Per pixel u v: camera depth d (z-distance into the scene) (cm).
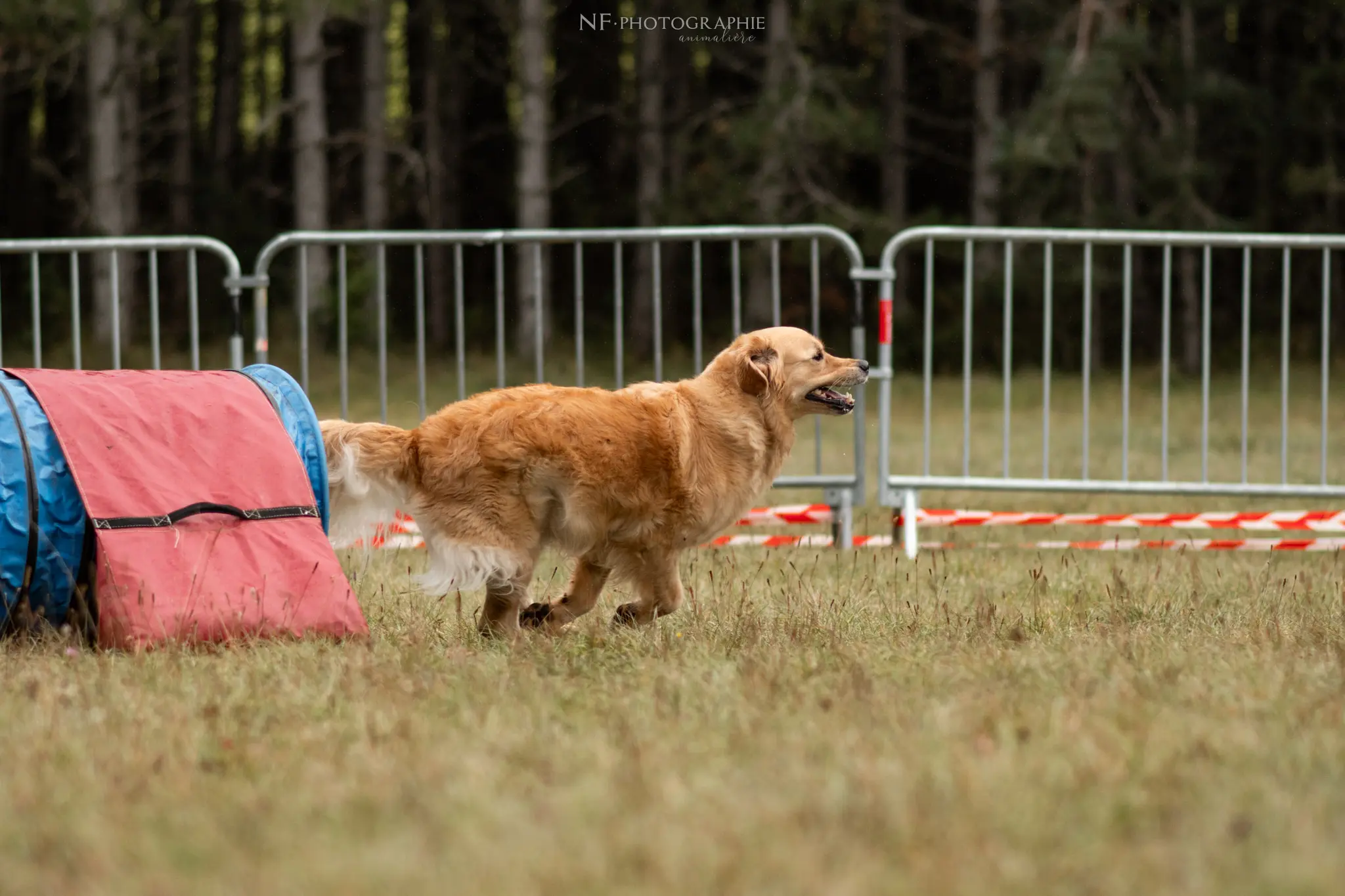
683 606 847
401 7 4416
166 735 539
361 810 440
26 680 621
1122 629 752
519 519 761
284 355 3572
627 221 4534
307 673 641
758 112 3328
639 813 432
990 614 784
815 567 1014
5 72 3588
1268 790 451
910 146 4156
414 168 4362
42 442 725
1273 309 4084
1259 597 878
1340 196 3894
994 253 3606
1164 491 1179
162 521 718
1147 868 388
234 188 4781
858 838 407
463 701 587
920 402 2955
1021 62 3806
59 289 4103
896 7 3734
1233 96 3650
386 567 978
